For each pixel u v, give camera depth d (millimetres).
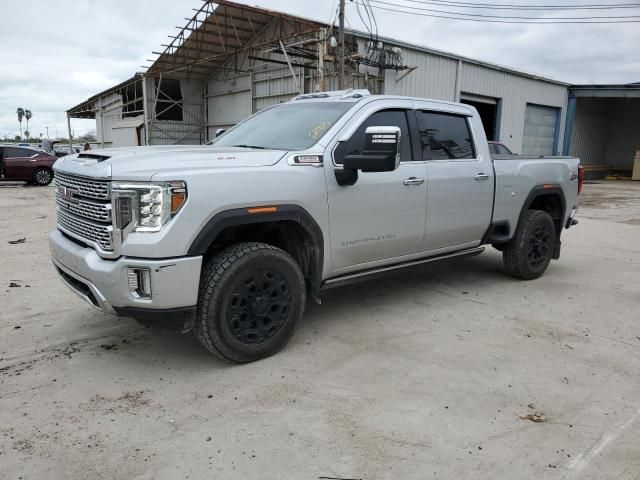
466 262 7039
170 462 2600
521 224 5793
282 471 2539
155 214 3174
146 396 3254
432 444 2771
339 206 4020
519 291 5633
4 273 6090
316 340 4176
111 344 4055
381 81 16812
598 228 10352
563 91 25359
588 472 2559
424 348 4039
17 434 2822
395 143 3535
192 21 18297
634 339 4273
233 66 21594
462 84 19609
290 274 3773
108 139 30203
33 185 19812
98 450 2691
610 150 30547
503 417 3047
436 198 4762
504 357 3883
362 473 2529
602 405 3199
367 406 3152
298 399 3230
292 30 18141
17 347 3967
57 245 3777
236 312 3549
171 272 3193
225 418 3006
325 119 4316
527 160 5805
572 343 4168
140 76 22859
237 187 3424
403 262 4840
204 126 24250
